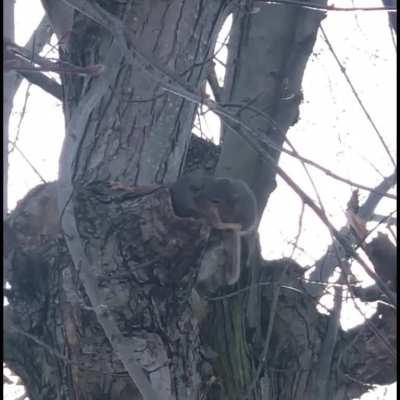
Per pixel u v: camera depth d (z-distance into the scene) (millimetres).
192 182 9484
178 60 9883
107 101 9734
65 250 9609
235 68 11398
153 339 9242
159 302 9219
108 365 9477
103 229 9055
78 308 9375
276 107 11094
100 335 9336
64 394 9852
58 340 9750
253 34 11398
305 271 11242
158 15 9883
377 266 10828
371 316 11227
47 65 7859
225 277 10664
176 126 9883
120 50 8664
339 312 10961
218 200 9531
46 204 10008
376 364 11234
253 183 10945
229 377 10570
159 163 9805
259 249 11164
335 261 11500
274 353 10977
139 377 8406
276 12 11383
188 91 8156
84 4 8164
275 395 10891
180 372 9453
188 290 9320
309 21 11328
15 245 9914
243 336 10805
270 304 11086
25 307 9953
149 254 9070
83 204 9125
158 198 9133
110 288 9055
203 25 10070
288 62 11250
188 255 9148
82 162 9688
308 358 11070
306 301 11234
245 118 10992
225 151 11023
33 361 10141
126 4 9883
